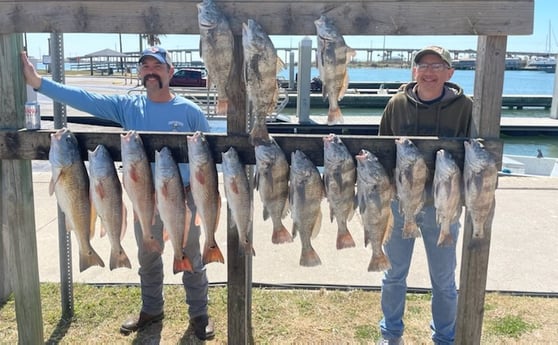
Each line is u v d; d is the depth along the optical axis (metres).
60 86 3.15
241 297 2.96
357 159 2.64
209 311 4.01
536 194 7.07
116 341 3.60
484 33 2.51
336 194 2.64
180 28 2.64
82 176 2.81
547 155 13.95
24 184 3.04
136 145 2.71
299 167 2.64
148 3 2.63
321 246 5.20
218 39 2.53
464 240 2.76
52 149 2.74
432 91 3.13
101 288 4.30
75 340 3.60
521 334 3.64
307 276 4.54
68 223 2.83
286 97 15.17
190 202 3.38
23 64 2.92
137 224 3.56
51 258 4.87
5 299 4.11
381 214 2.68
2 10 2.69
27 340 3.22
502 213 6.22
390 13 2.55
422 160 2.61
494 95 2.59
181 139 2.78
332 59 2.54
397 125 3.26
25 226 3.08
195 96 18.11
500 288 4.29
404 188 2.62
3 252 4.06
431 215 3.06
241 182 2.69
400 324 3.40
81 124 15.12
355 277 4.52
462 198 2.67
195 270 3.55
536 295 4.20
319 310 3.99
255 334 3.68
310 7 2.57
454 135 3.14
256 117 2.61
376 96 22.09
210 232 2.78
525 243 5.27
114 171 2.79
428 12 2.53
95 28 2.68
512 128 15.88
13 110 2.85
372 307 4.04
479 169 2.51
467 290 2.79
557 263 4.79
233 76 2.64
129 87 25.55
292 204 2.70
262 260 4.86
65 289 3.84
